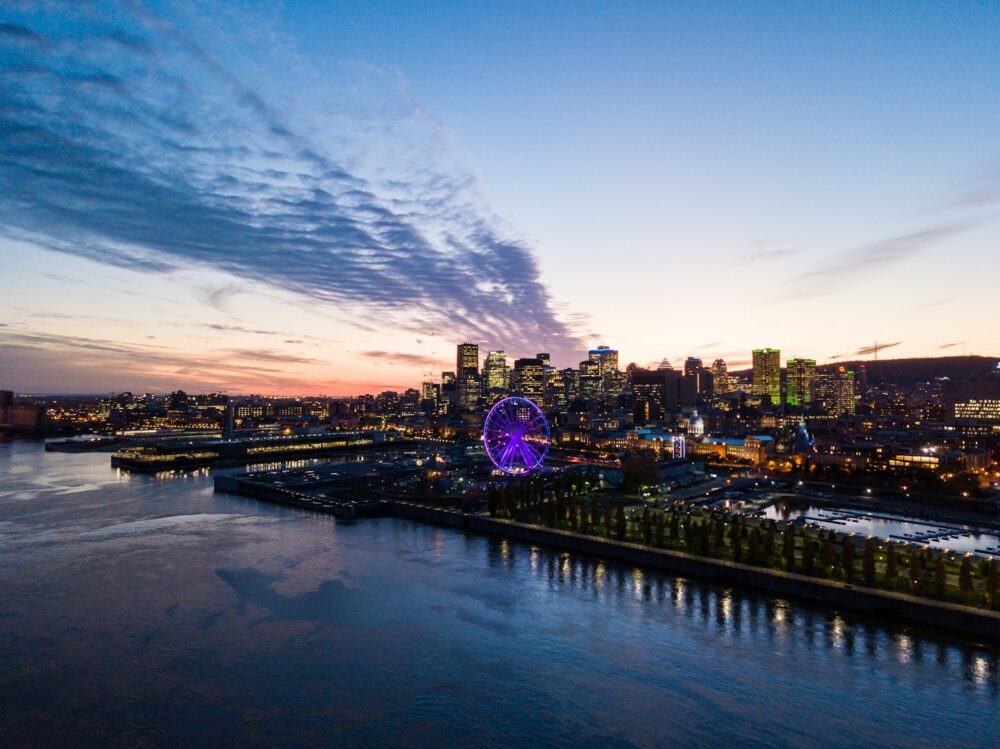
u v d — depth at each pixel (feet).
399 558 647.15
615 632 450.71
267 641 436.76
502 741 323.57
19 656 413.18
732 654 413.80
